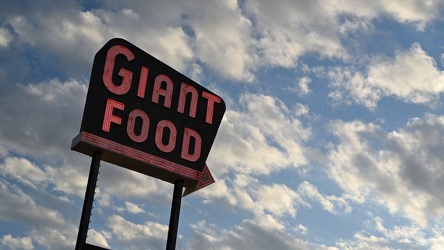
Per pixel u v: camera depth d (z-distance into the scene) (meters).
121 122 42.44
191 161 44.72
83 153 41.59
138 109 43.53
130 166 43.03
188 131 45.38
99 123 41.50
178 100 45.78
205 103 47.06
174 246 42.09
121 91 43.12
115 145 41.62
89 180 40.09
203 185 44.47
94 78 42.44
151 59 45.41
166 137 44.16
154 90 44.75
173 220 42.88
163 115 44.66
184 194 45.22
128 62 44.16
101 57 43.16
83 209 38.91
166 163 43.56
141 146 42.88
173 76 46.16
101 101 42.12
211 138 46.25
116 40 44.09
